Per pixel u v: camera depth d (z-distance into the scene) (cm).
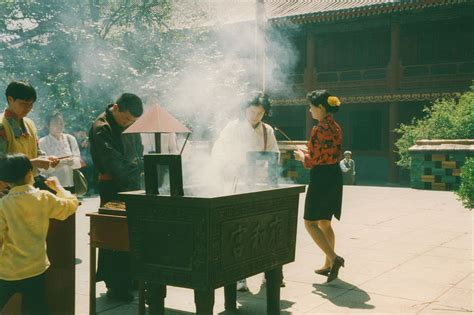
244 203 354
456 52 2452
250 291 498
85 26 1933
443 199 1263
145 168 354
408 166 1916
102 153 455
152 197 348
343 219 930
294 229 420
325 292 486
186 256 340
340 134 524
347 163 1911
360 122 2703
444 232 788
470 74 2194
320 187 510
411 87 2319
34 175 407
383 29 2619
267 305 414
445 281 516
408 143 1880
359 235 768
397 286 502
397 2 2159
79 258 627
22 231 329
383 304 448
